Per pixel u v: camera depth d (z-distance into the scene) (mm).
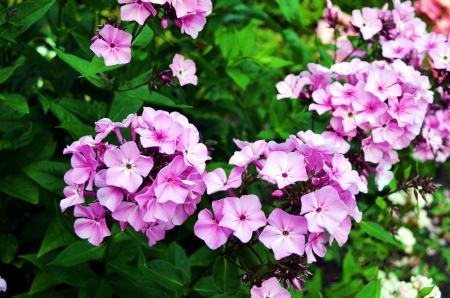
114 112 604
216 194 688
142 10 486
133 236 557
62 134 694
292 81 604
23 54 648
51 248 551
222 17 758
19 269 637
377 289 575
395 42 620
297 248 428
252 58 719
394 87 523
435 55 602
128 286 565
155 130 441
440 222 983
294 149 509
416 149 637
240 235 428
